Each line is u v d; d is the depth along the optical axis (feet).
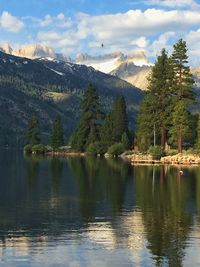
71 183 173.06
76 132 447.42
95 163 296.10
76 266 67.77
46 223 96.43
